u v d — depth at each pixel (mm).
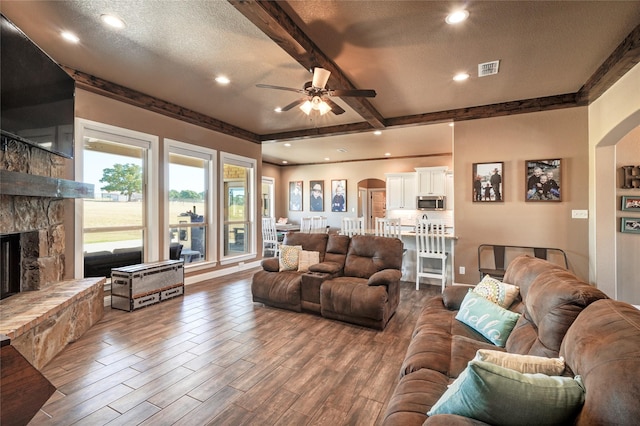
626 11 2375
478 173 4617
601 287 3875
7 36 2271
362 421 1842
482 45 2883
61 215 3361
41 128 2693
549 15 2430
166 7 2363
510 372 1001
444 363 1665
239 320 3445
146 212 4477
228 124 5730
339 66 3293
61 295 2803
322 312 3494
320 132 6012
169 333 3080
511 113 4402
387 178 8992
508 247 4469
